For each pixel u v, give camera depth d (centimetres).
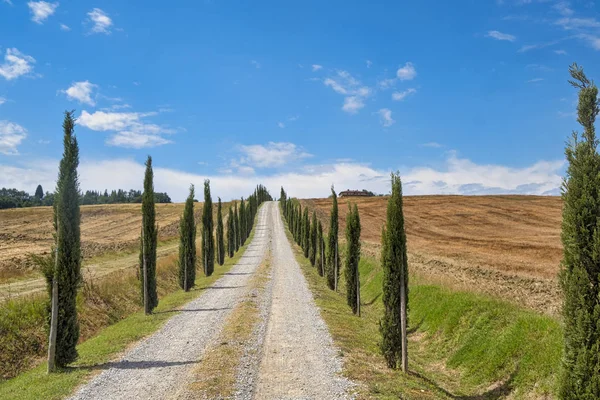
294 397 958
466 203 8306
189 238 2819
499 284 2206
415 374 1242
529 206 7644
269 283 2855
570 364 713
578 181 716
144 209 2083
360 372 1140
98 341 1493
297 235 5812
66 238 1227
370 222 7144
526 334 1178
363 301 2559
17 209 8856
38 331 1598
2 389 1080
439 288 1930
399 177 1302
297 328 1648
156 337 1524
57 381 1063
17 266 3020
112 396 961
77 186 1275
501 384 1116
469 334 1420
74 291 1232
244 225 6244
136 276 2689
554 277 2403
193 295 2519
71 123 1270
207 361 1207
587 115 719
